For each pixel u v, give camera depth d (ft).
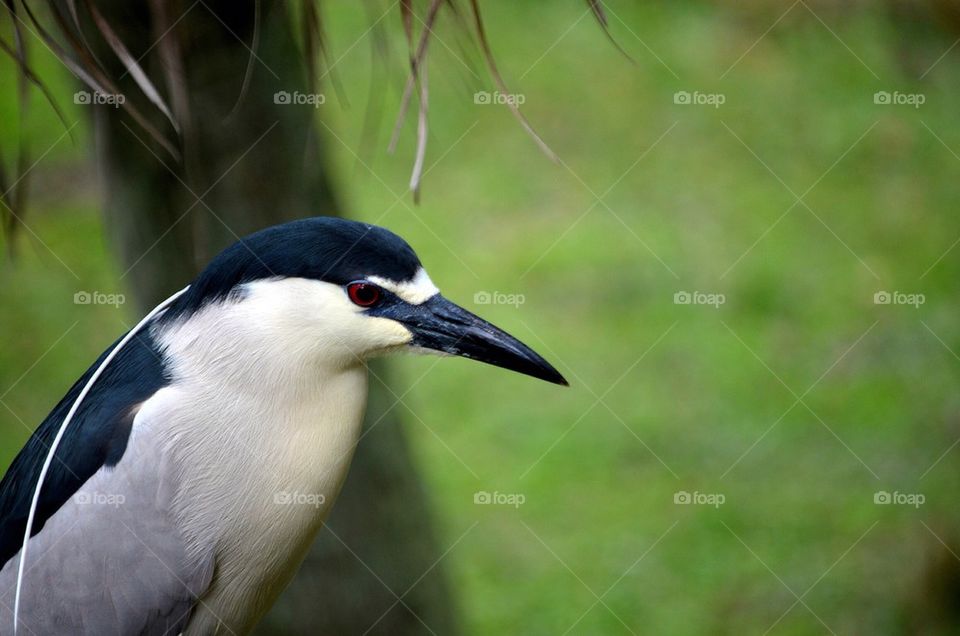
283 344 17.44
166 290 22.02
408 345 17.94
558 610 34.19
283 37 21.40
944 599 31.12
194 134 20.83
